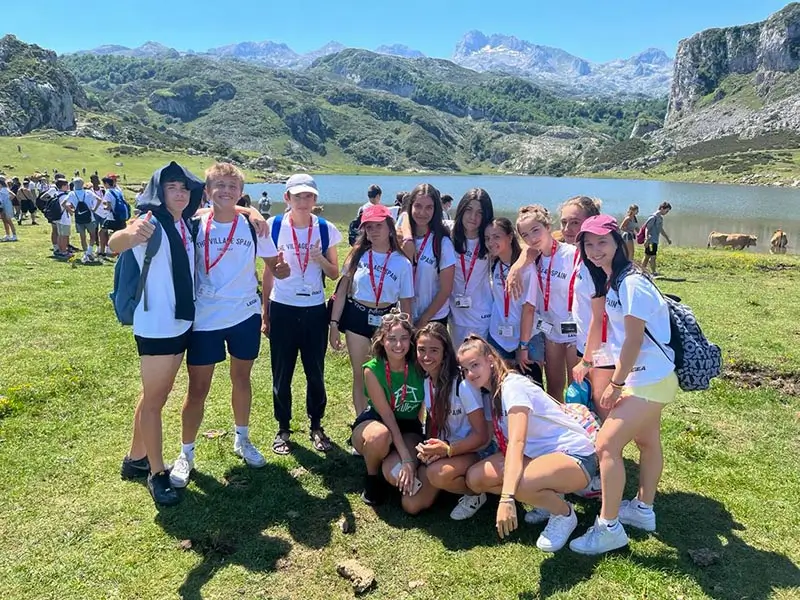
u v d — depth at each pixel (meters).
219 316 4.30
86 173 82.25
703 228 38.12
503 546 3.77
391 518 4.09
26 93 134.38
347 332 4.99
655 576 3.46
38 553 3.59
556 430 3.81
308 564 3.60
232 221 4.34
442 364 4.09
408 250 4.89
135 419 4.38
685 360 3.61
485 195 4.76
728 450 5.14
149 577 3.43
